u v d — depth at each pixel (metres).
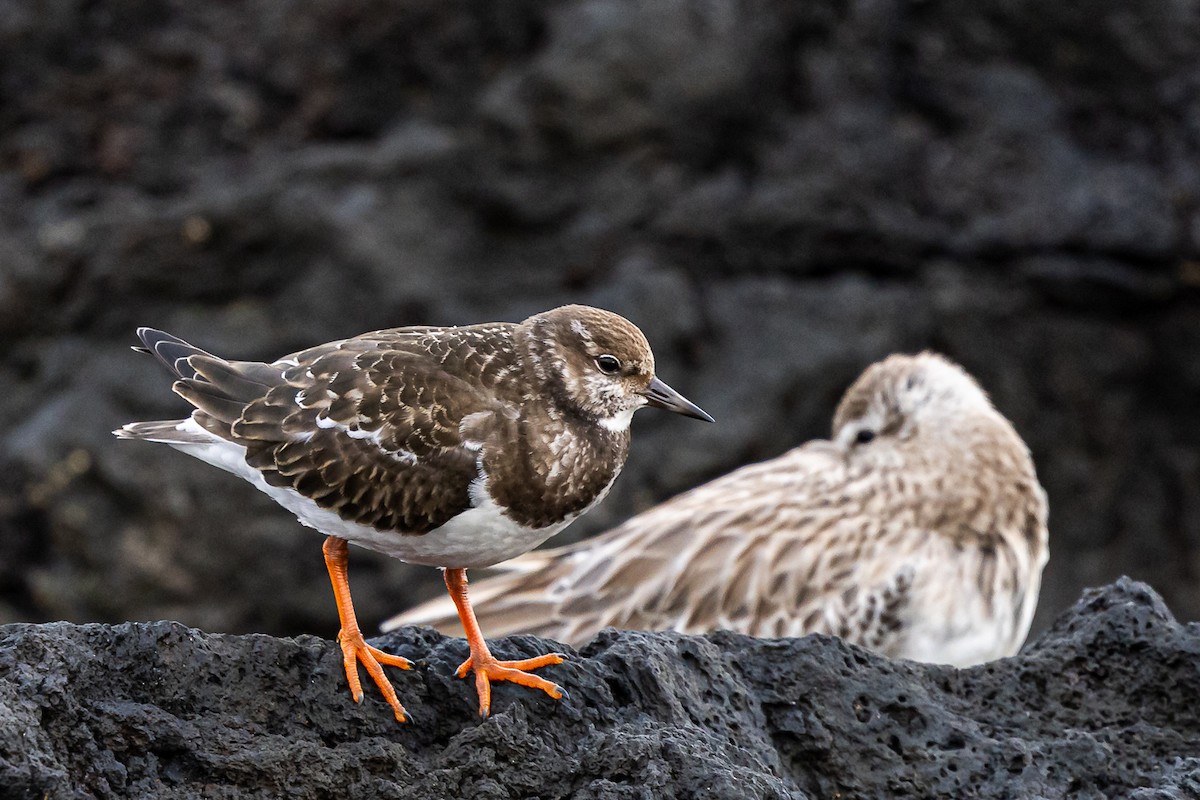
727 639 7.29
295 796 6.15
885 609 10.83
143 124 15.63
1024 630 11.58
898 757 6.99
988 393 16.12
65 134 15.66
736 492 11.63
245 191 14.98
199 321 14.96
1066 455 16.56
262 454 6.91
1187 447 16.97
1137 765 7.10
